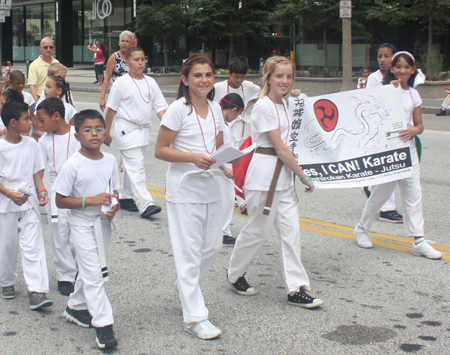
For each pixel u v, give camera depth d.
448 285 4.50
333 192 7.69
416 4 19.20
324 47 22.36
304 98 4.72
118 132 6.49
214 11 23.50
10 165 4.04
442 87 18.41
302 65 25.11
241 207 6.19
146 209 6.47
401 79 5.04
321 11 20.95
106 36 33.50
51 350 3.51
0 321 3.92
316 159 4.84
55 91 5.35
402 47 23.44
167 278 4.71
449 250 5.32
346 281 4.62
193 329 3.66
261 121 3.94
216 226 3.72
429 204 6.96
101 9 33.38
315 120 4.78
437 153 10.16
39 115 4.39
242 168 4.12
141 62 6.46
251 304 4.18
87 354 3.45
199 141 3.63
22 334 3.73
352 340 3.60
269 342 3.58
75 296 3.81
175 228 3.62
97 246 3.55
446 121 14.35
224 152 3.36
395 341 3.58
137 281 4.64
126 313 4.03
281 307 4.12
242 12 23.61
